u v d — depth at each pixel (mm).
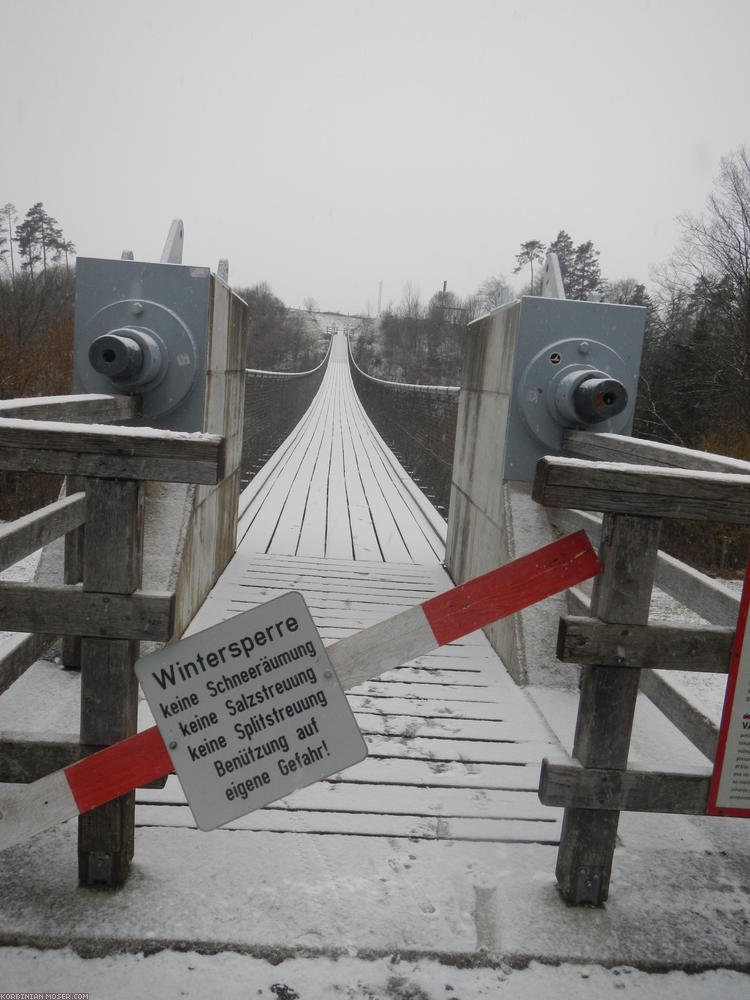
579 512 3758
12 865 2262
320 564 6102
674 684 2514
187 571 4062
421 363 79125
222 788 1830
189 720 1815
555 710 3543
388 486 10484
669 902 2271
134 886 2197
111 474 1952
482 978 1969
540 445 4203
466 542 5441
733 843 2604
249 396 8977
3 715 3029
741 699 2033
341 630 4527
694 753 3119
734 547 12023
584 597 2893
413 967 1989
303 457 13031
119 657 2020
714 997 1949
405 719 3408
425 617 1978
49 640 2889
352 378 53594
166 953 1983
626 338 4168
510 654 4035
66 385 13984
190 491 4027
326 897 2209
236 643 1801
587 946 2074
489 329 5035
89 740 2041
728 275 18250
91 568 1989
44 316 16969
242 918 2104
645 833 2639
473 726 3361
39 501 11125
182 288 3988
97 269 3971
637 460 3148
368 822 2602
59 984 1875
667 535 12539
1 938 1979
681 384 17422
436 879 2320
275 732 1831
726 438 15805
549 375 4113
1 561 2074
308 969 1962
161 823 2521
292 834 2508
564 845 2244
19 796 1941
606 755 2104
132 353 3670
